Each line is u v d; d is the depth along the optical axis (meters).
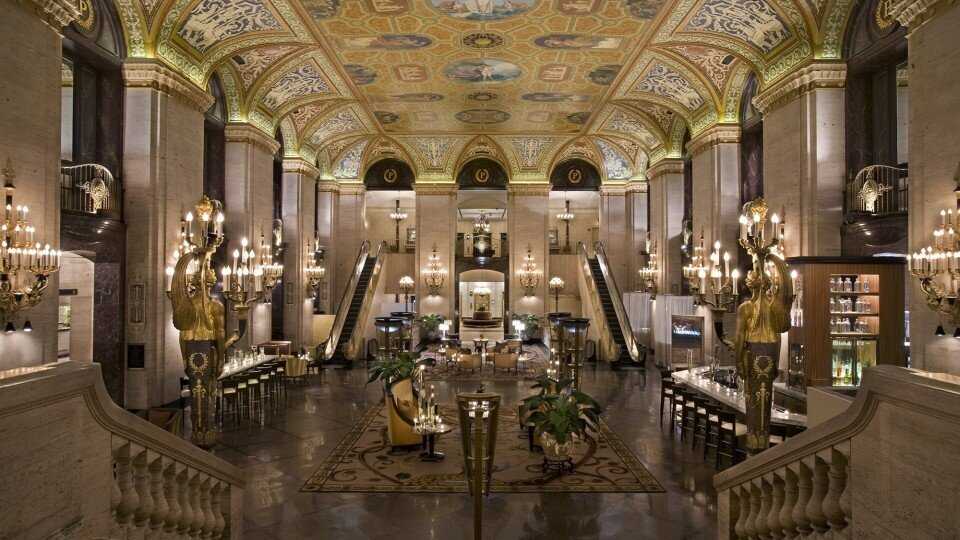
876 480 2.43
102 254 10.67
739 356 7.70
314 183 21.73
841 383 10.52
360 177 25.28
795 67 11.58
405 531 6.53
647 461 9.12
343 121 20.70
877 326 10.55
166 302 11.78
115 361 11.12
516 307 24.59
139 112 11.37
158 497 3.19
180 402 12.20
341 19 12.25
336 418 11.88
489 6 11.61
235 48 13.26
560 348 14.67
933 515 2.07
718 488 4.31
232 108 15.57
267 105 16.84
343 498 7.49
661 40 13.18
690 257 18.42
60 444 2.37
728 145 15.47
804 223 11.52
